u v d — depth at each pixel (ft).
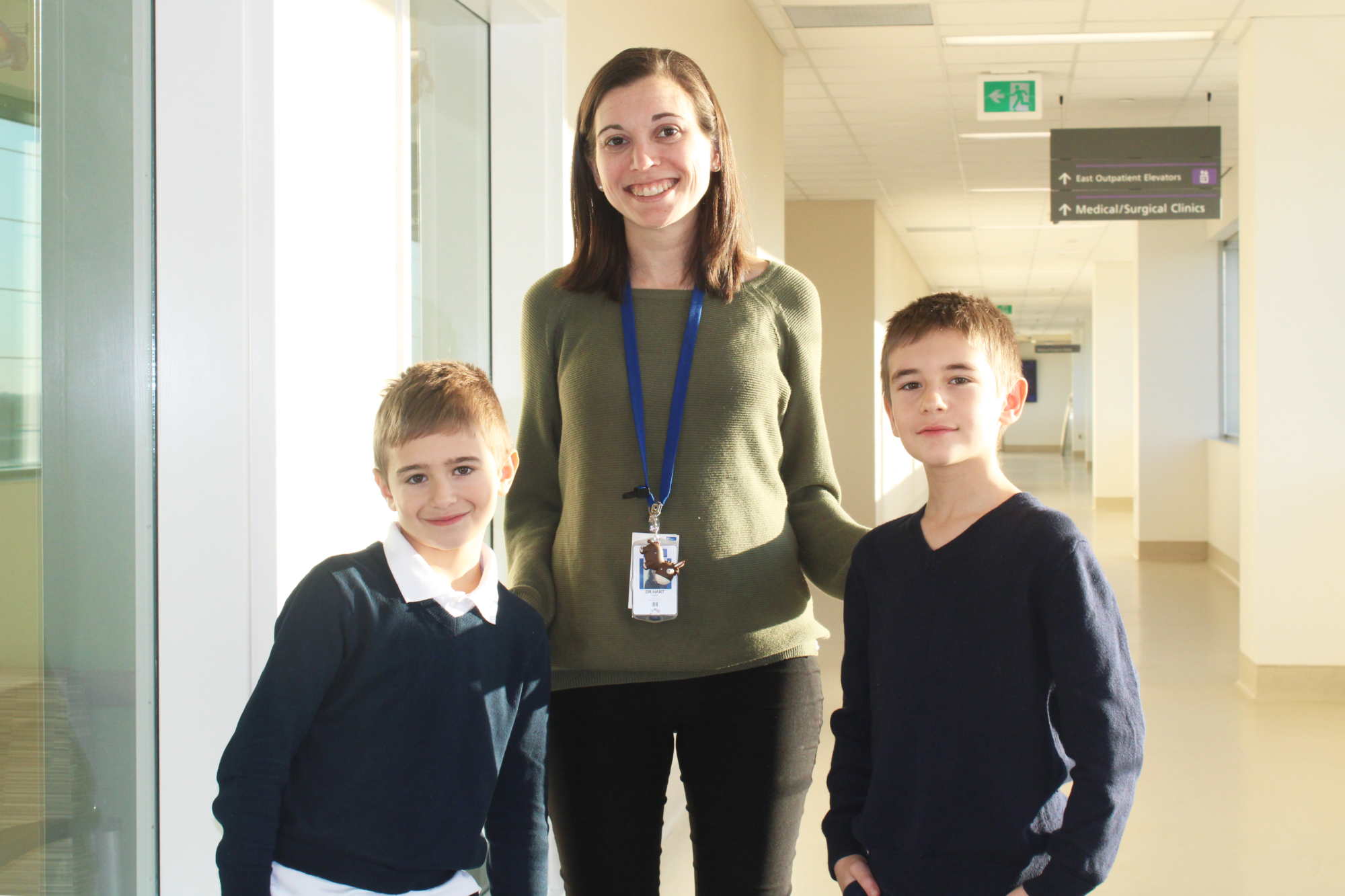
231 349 5.33
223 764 3.98
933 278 54.65
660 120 5.00
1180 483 32.91
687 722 5.10
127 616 5.43
